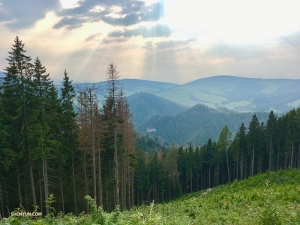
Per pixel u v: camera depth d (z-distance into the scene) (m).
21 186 27.06
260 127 55.22
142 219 7.83
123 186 34.53
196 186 70.69
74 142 28.12
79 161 30.27
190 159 65.06
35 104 21.55
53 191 29.38
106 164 31.64
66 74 27.62
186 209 15.05
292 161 54.56
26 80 20.53
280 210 9.24
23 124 20.33
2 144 19.98
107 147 27.77
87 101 22.91
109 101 25.12
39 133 20.44
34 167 22.95
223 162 67.44
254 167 60.66
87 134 26.05
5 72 20.48
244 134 58.81
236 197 15.87
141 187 52.97
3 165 20.92
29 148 21.31
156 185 61.03
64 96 27.28
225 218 10.77
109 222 7.55
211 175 70.62
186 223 10.24
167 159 63.97
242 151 58.69
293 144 51.03
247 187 23.20
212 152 66.62
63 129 26.58
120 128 29.84
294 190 14.54
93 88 23.05
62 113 26.45
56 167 28.08
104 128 26.19
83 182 31.27
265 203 8.87
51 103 24.75
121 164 33.09
